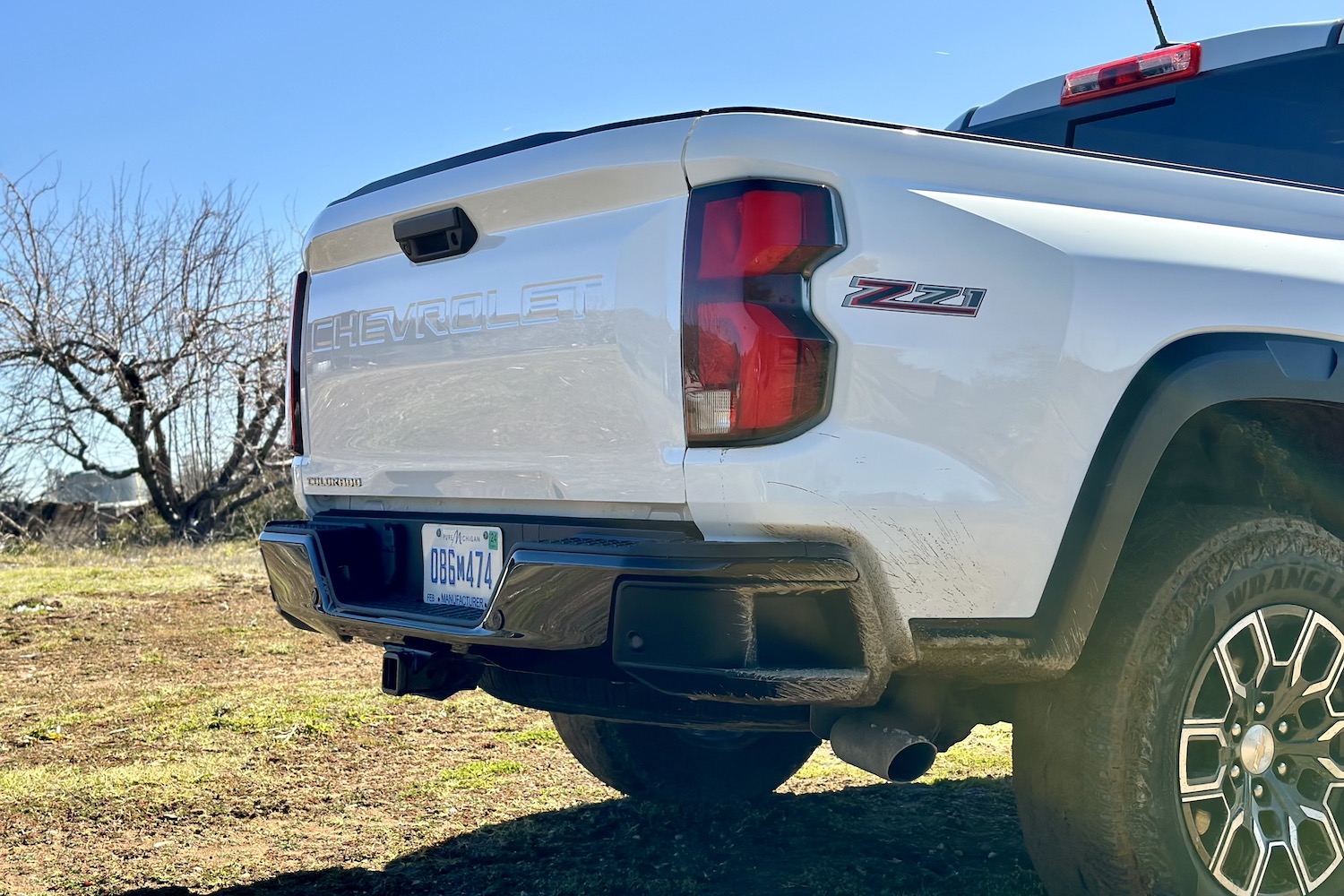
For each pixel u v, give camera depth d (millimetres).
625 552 2186
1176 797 2381
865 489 2137
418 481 2826
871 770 2229
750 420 2127
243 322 16062
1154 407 2367
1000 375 2242
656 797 3666
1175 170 2670
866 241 2182
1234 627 2443
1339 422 2713
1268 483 2801
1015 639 2275
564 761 4172
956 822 3486
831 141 2213
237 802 3693
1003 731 4648
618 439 2332
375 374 2922
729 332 2143
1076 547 2305
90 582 8445
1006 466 2238
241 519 16359
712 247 2182
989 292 2256
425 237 2742
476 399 2629
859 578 2127
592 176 2361
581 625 2254
